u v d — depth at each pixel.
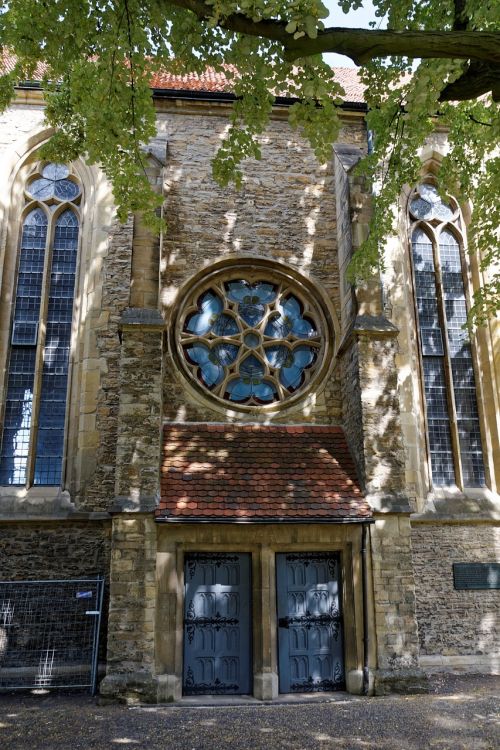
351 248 12.21
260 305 13.22
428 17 8.68
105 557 11.26
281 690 10.12
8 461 11.92
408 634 10.15
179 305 12.74
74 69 9.03
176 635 9.83
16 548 11.20
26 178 13.40
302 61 8.00
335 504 10.48
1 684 10.49
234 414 12.16
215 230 13.21
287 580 10.55
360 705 9.11
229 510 10.16
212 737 7.56
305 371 12.87
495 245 11.83
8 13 8.55
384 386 11.22
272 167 13.75
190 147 13.67
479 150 11.66
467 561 11.93
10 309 12.58
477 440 13.00
